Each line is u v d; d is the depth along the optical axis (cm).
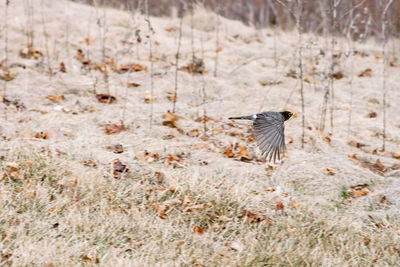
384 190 1116
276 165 1173
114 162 1080
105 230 916
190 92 1517
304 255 906
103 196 995
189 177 1066
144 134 1252
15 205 945
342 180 1135
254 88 1608
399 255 943
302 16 1527
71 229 907
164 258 869
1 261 815
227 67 1767
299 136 1328
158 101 1461
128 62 1666
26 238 864
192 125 1322
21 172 1012
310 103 1560
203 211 991
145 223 939
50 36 1784
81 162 1077
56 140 1169
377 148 1324
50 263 813
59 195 980
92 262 838
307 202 1041
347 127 1427
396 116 1545
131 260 848
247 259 879
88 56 1653
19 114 1273
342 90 1691
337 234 979
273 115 785
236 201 1016
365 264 912
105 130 1244
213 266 865
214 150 1216
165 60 1738
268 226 981
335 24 1485
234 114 1420
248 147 1242
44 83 1458
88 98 1414
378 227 1015
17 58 1605
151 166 1098
